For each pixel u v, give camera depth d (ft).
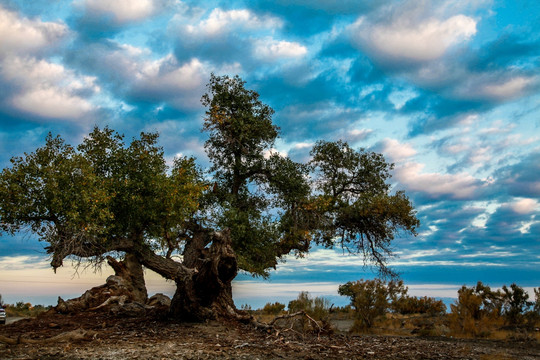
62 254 53.67
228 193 77.56
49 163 55.47
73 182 55.72
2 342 32.07
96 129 66.80
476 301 65.87
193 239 70.85
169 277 66.33
